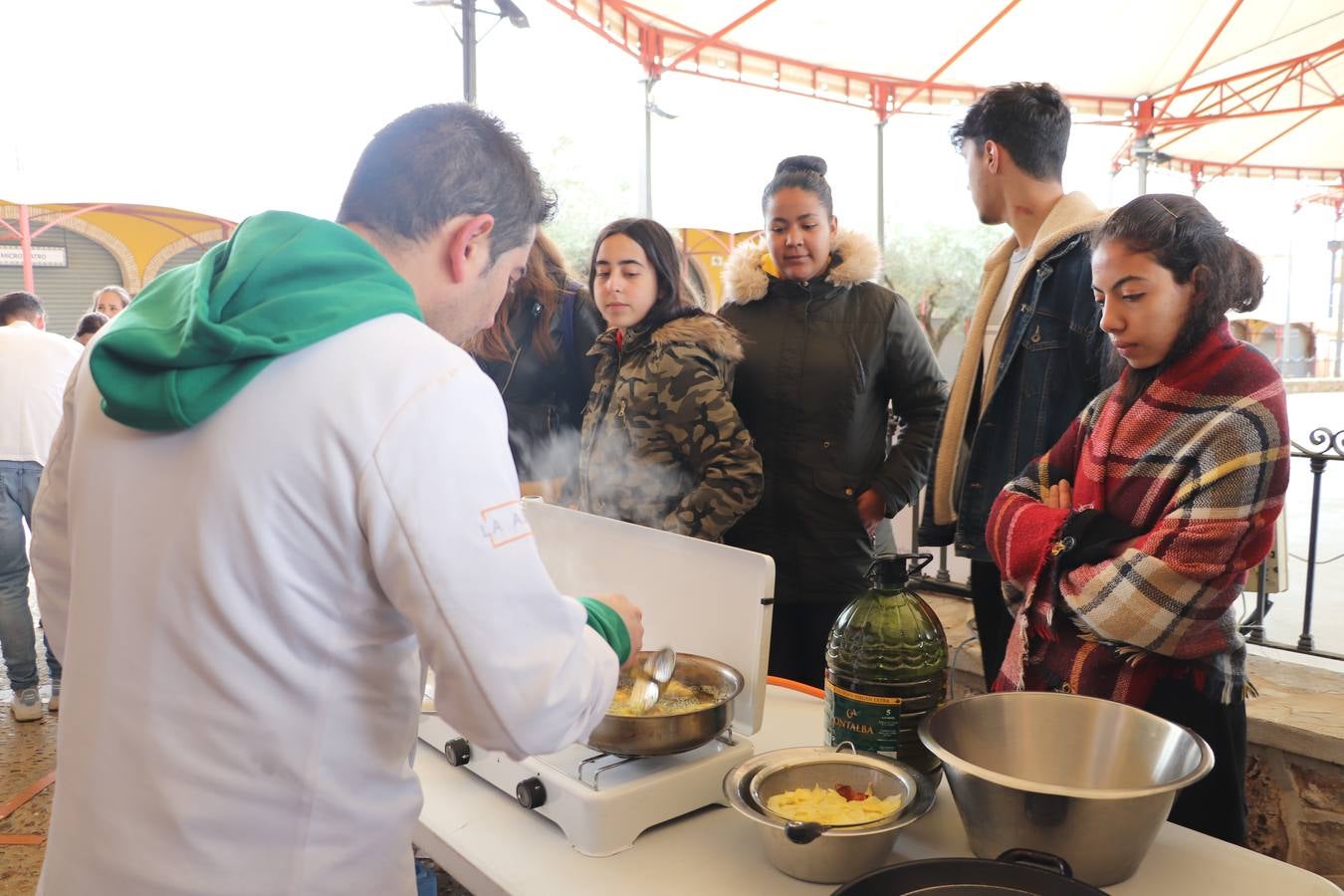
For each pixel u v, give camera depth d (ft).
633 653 3.33
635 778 3.61
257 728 2.64
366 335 2.60
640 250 6.68
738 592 4.20
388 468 2.47
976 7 22.20
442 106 3.05
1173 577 3.88
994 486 6.14
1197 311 4.11
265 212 2.91
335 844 2.79
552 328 7.84
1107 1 22.81
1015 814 3.01
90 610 2.76
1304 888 3.21
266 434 2.51
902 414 7.88
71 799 2.79
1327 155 38.17
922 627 3.68
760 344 7.52
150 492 2.64
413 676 2.94
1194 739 3.25
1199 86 28.99
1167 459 4.12
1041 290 5.91
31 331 10.87
